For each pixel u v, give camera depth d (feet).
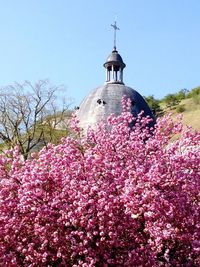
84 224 38.60
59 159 43.57
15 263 39.11
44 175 41.75
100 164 43.19
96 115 155.94
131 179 40.32
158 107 360.07
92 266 37.63
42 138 137.28
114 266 40.01
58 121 136.67
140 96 165.07
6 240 40.14
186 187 41.60
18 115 133.69
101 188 40.37
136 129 52.11
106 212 38.68
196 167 43.65
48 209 39.17
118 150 45.42
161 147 47.42
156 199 38.63
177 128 50.34
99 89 163.84
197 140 48.65
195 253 39.91
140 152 45.57
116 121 51.67
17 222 40.06
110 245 39.40
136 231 40.78
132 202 38.22
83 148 48.62
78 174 41.96
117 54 170.60
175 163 41.96
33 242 40.24
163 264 40.06
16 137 129.80
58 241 39.24
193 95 368.89
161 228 38.58
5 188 42.50
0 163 45.42
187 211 41.04
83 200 38.50
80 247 38.32
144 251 39.09
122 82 168.55
